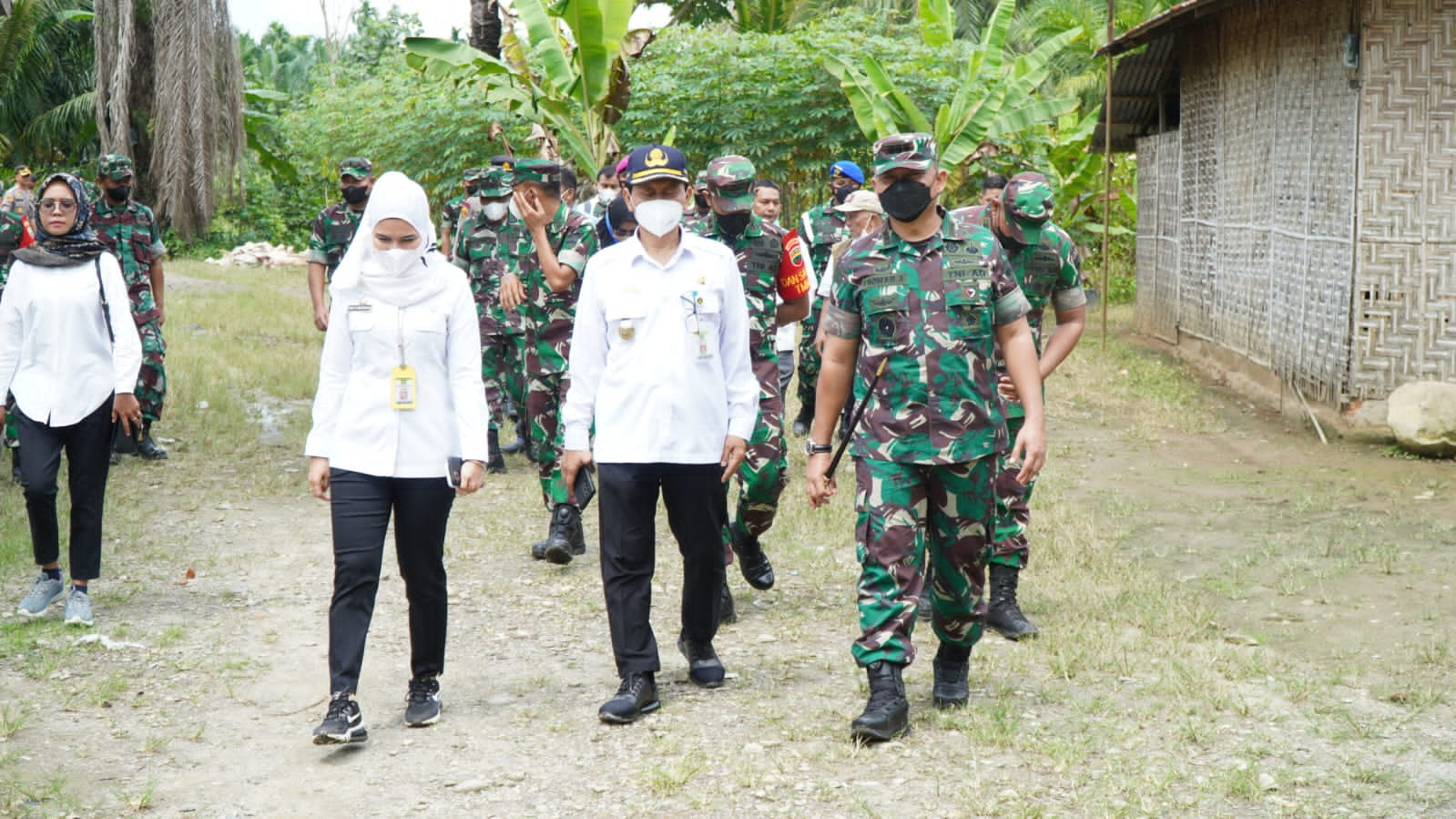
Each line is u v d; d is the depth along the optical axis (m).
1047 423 10.64
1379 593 5.84
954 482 4.12
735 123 17.48
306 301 19.62
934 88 17.44
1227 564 6.39
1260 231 12.02
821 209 8.48
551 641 5.36
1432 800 3.66
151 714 4.52
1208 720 4.30
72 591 5.49
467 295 4.35
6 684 4.77
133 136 22.75
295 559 6.71
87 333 5.41
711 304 4.45
